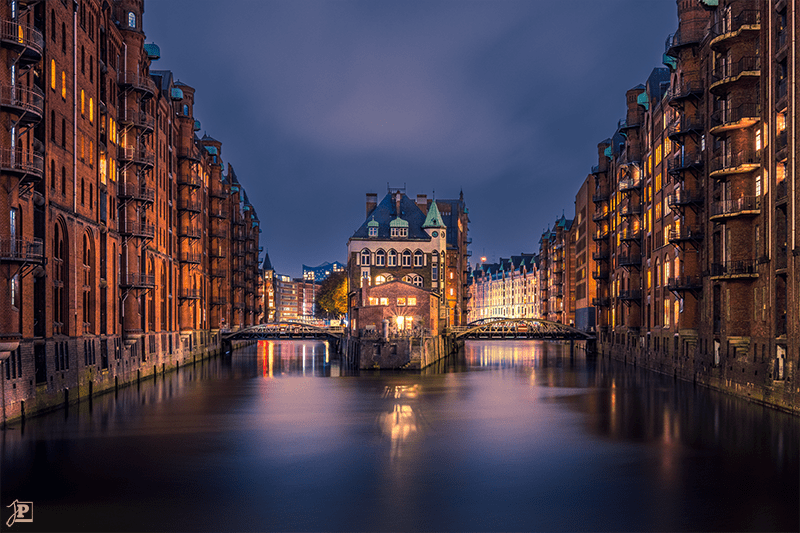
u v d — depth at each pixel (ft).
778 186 136.36
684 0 185.16
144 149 201.26
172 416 140.36
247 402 162.40
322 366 273.33
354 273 364.99
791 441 111.34
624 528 73.46
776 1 137.59
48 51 136.26
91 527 73.61
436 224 369.50
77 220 152.15
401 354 253.44
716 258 171.01
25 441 112.16
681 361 202.49
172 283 251.60
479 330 354.13
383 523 75.31
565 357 335.06
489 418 139.95
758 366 145.89
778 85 137.49
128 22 196.34
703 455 104.47
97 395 165.48
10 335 113.19
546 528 73.67
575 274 436.35
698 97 183.21
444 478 92.99
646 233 245.65
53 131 139.44
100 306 171.12
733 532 72.08
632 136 259.39
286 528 73.72
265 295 602.44
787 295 130.62
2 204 114.11
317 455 106.11
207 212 322.55
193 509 79.71
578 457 104.47
